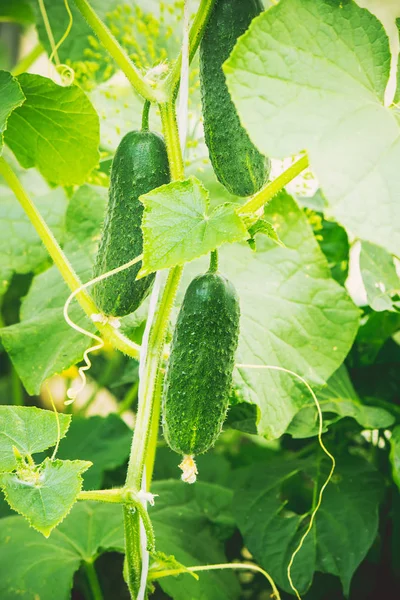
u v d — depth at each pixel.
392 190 0.53
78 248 0.87
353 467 0.86
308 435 0.80
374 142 0.54
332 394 0.85
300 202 0.90
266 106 0.54
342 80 0.57
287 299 0.80
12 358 0.80
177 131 0.62
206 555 0.83
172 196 0.54
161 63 0.64
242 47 0.54
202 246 0.53
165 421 0.59
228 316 0.58
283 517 0.83
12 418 0.61
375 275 0.84
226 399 0.59
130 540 0.62
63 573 0.78
